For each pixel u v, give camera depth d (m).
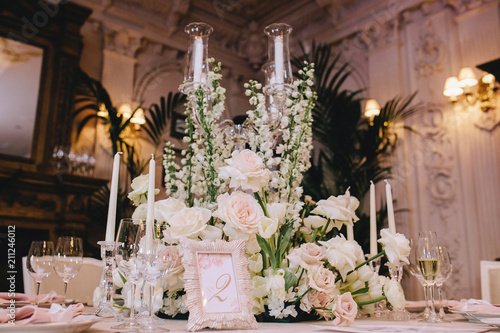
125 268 0.84
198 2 5.58
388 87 4.69
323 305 0.95
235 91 6.14
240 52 6.31
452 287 3.86
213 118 1.11
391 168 4.35
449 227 3.97
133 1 5.22
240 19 6.04
